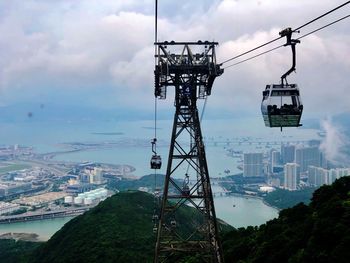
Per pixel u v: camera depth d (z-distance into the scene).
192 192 35.81
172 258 58.28
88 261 93.75
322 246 42.91
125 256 93.00
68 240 114.38
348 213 45.47
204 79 34.53
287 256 47.53
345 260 38.91
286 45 18.23
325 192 58.66
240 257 56.97
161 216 35.47
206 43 33.78
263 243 53.75
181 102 35.19
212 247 35.09
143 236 106.31
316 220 48.47
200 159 34.62
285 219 59.59
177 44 34.00
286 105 21.20
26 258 126.88
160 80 34.53
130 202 139.38
